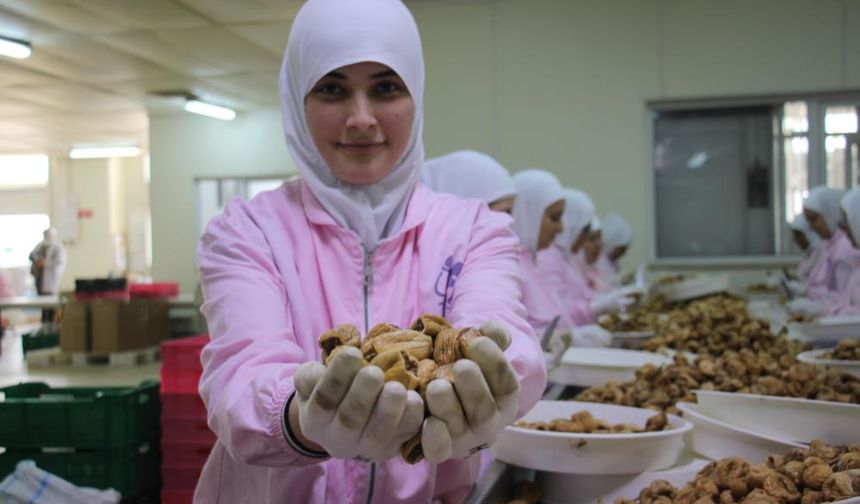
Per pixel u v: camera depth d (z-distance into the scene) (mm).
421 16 5926
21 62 6285
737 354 1867
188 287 9281
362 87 975
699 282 4164
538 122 5801
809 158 5555
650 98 5672
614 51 5699
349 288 1043
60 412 2641
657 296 4406
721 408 1395
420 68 1050
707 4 5566
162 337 7488
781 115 5609
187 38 5656
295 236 1067
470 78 5879
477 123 5883
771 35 5500
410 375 630
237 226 1035
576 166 5773
